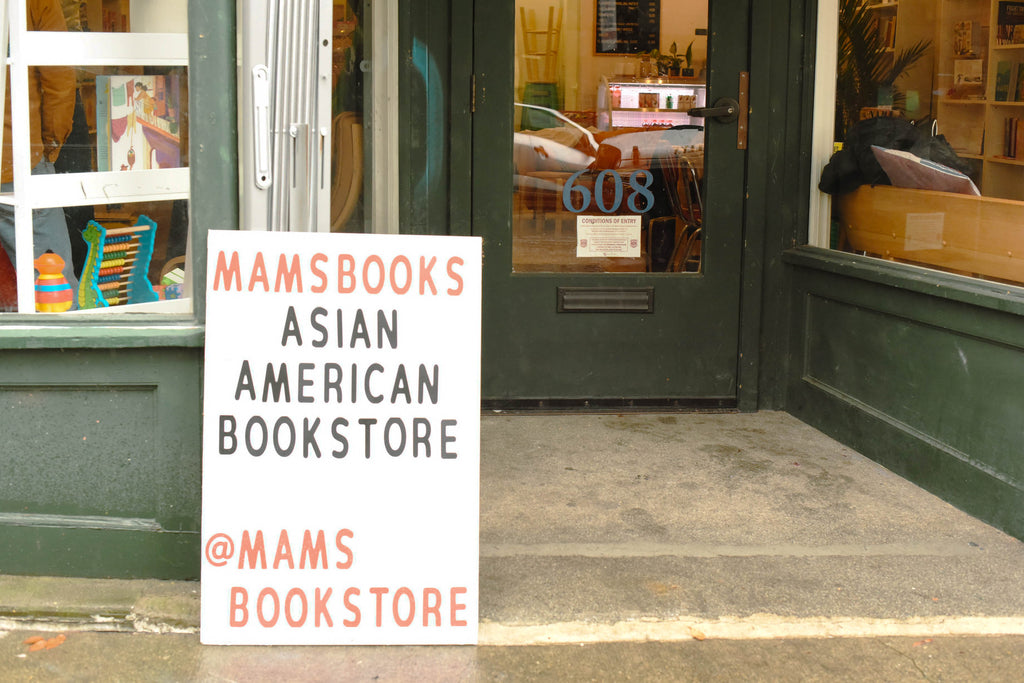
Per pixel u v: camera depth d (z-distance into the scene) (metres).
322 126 2.82
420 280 2.65
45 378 2.82
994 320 3.28
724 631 2.74
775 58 4.33
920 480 3.70
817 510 3.49
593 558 3.12
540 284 4.41
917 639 2.72
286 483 2.65
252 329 2.63
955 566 3.08
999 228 3.40
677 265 4.47
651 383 4.50
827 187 4.36
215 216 2.78
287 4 2.72
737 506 3.53
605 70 4.32
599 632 2.72
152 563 2.91
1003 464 3.32
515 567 3.05
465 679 2.52
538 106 4.31
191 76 2.72
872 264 3.94
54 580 2.91
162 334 2.78
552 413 4.49
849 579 3.00
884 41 4.03
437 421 2.66
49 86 2.89
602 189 4.39
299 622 2.66
